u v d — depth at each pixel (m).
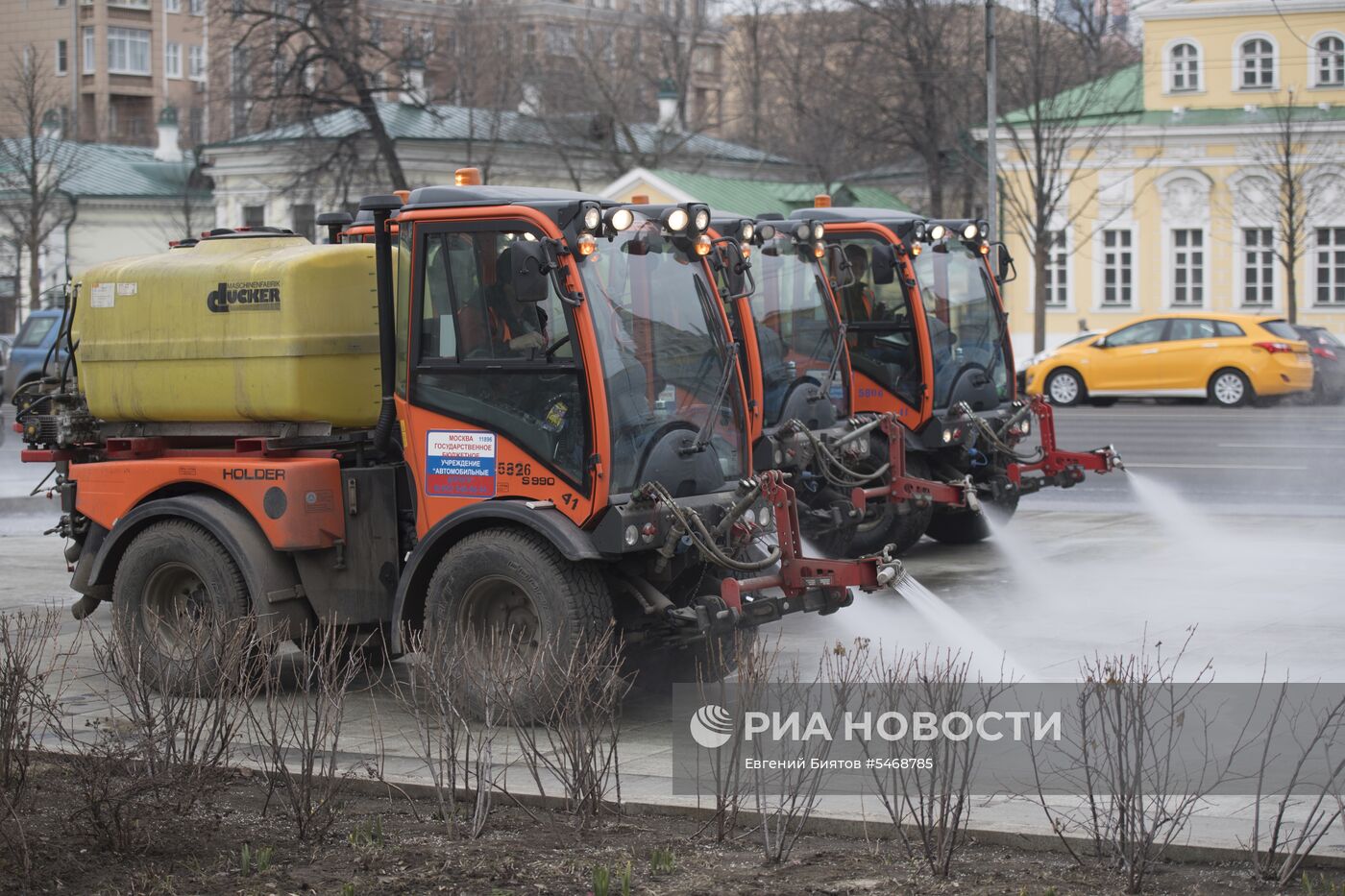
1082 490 50.75
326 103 115.50
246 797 18.78
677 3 168.00
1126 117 120.19
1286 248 114.69
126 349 25.44
